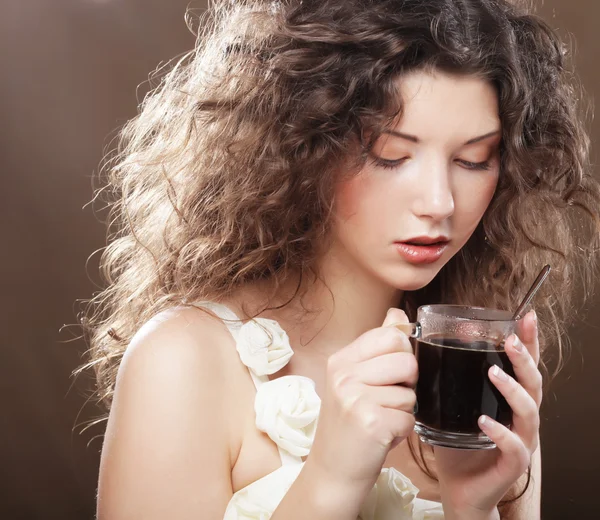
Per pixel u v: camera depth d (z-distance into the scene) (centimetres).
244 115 112
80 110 314
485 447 95
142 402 100
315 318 112
